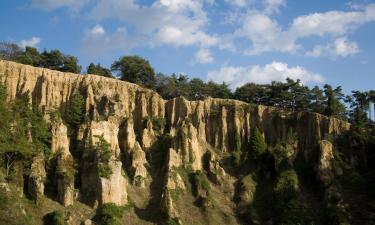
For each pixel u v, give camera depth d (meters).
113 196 124.88
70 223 115.06
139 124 157.00
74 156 135.38
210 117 163.12
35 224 111.31
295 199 136.00
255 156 151.62
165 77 189.88
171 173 138.62
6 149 119.94
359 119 165.50
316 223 129.62
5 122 124.94
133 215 125.81
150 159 146.50
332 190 137.50
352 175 144.50
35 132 131.62
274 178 145.00
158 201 131.75
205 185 140.00
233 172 149.88
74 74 157.50
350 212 131.62
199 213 131.25
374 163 150.88
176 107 163.25
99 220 118.81
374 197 135.50
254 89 181.00
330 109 168.50
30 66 151.62
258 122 162.75
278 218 131.88
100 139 134.88
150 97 162.50
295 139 157.50
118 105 152.00
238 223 130.75
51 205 119.50
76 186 128.25
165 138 151.38
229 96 186.00
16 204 111.31
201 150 154.00
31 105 141.00
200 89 186.62
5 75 145.88
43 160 126.75
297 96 175.25
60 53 179.75
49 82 149.88
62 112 149.00
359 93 173.75
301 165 151.38
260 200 138.75
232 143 158.88
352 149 153.25
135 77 184.88
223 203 137.88
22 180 119.69
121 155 143.88
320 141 151.00
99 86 155.88
